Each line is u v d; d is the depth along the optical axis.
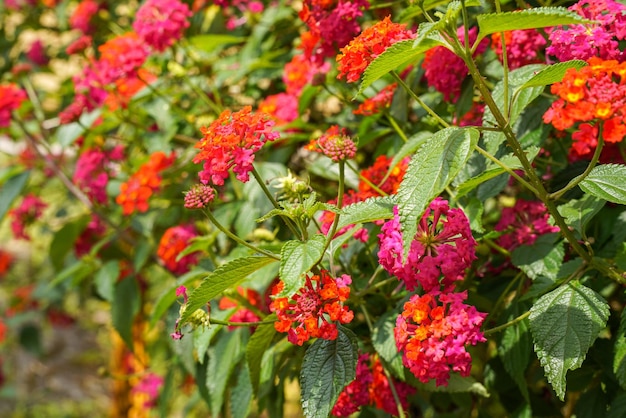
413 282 0.64
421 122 0.78
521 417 0.71
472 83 0.73
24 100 1.00
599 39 0.63
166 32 0.86
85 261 0.95
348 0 0.73
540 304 0.63
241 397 0.78
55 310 1.58
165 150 0.90
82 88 0.90
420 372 0.63
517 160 0.64
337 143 0.65
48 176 1.08
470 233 0.64
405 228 0.59
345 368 0.64
